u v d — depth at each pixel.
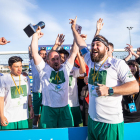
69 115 2.08
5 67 7.59
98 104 1.32
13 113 1.98
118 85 1.32
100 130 1.31
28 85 2.20
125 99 2.21
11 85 2.00
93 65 1.46
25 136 1.55
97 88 1.20
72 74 2.60
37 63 1.94
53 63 2.00
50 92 1.97
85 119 2.46
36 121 3.63
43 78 2.02
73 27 1.90
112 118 1.27
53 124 2.01
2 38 2.11
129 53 3.43
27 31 1.85
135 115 2.15
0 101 1.91
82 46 1.74
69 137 1.58
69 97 2.59
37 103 3.67
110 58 1.37
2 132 1.55
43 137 1.56
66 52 2.72
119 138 1.29
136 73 2.37
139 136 1.58
